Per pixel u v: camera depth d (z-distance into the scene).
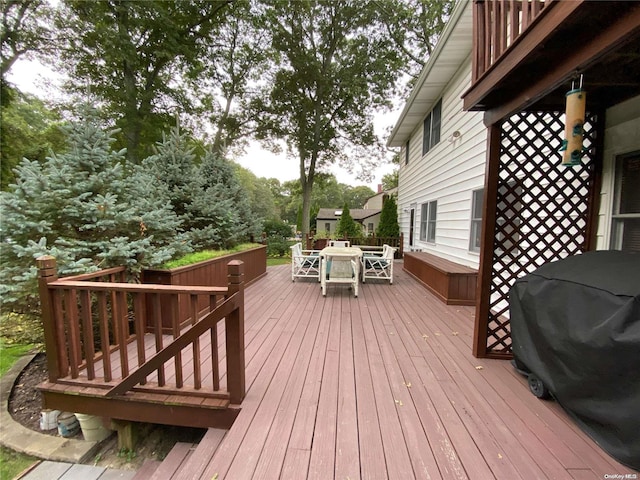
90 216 3.17
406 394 2.10
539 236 2.76
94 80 11.22
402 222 11.79
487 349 2.70
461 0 4.12
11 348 3.57
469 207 5.16
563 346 1.73
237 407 1.95
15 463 2.13
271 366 2.51
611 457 1.51
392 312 4.17
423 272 6.05
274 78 14.41
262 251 7.18
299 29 13.37
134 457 2.22
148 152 11.88
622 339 1.41
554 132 2.68
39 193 2.96
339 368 2.48
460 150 5.59
